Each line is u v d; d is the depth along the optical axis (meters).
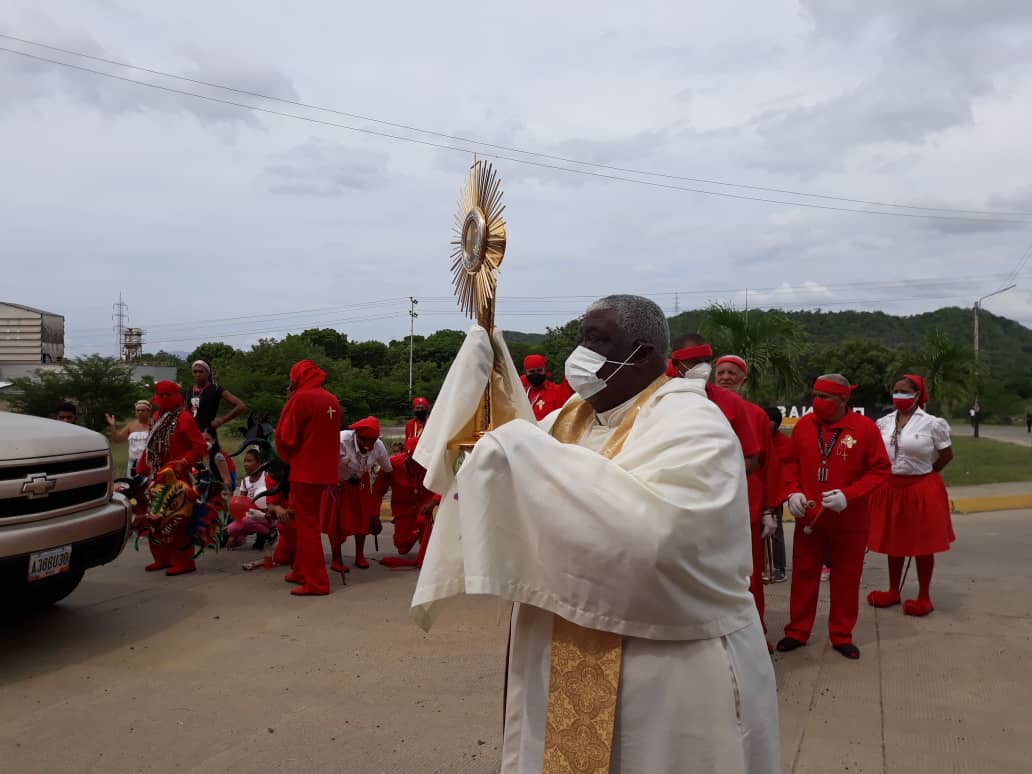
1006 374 85.25
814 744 4.20
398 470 8.36
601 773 2.06
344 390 37.28
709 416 2.11
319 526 7.13
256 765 3.88
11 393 23.11
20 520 5.25
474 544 2.04
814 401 5.72
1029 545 9.71
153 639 5.81
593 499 1.97
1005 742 4.21
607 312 2.34
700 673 2.04
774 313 18.72
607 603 1.99
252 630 6.04
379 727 4.32
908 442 6.49
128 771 3.82
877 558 9.11
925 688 4.98
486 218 2.92
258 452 9.40
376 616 6.42
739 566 2.09
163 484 7.74
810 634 6.01
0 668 5.20
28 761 3.92
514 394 2.86
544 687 2.20
